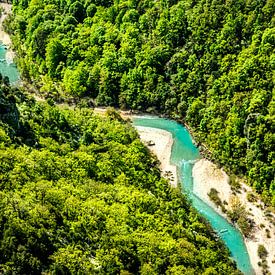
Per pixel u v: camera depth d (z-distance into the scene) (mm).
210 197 133125
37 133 115375
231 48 150625
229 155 139875
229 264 108188
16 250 76375
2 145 101500
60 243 85000
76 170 109438
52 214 88750
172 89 160750
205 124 149000
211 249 107812
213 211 129750
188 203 123062
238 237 123000
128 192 109875
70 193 99375
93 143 124562
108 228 94125
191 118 153875
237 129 139250
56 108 135875
